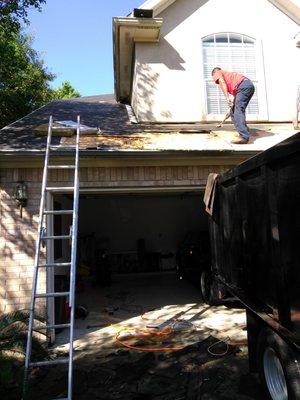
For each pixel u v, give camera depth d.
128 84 11.17
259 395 3.91
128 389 4.24
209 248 9.93
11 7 8.77
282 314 3.18
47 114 9.67
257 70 8.94
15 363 4.71
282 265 3.18
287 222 3.05
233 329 6.20
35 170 6.18
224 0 9.06
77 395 4.15
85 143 6.48
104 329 6.62
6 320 4.57
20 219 6.07
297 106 8.36
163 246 13.80
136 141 6.75
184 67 8.77
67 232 8.70
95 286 11.10
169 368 4.73
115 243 13.57
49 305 6.03
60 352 5.51
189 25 8.90
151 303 8.63
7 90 18.78
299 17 9.15
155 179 6.60
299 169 2.81
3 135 7.07
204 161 6.66
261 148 6.45
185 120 8.59
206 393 4.04
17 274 5.97
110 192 6.66
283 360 3.23
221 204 5.50
